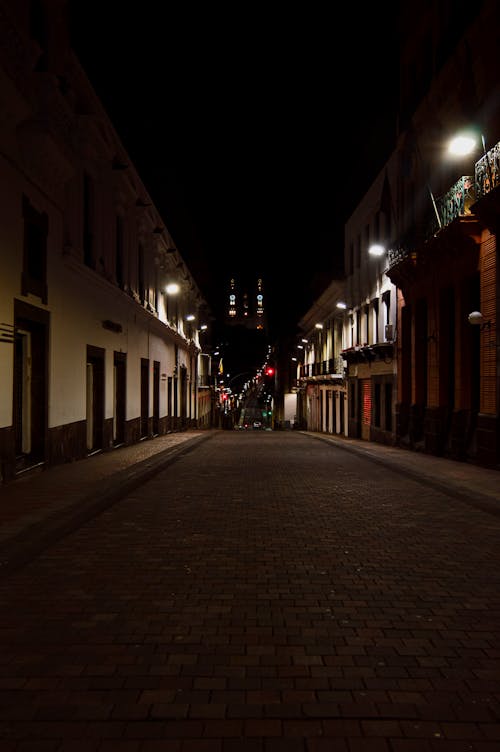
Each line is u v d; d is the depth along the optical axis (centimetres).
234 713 311
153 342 2520
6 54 952
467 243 1462
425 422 1817
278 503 903
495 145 1295
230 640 401
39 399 1199
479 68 1420
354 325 3000
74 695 327
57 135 1184
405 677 351
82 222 1461
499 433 1316
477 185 1348
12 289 1028
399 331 2164
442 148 1720
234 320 19738
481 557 606
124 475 1144
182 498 944
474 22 1420
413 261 1858
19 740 285
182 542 659
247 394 15725
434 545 653
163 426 2778
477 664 368
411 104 2072
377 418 2506
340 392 3419
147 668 360
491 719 307
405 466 1384
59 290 1294
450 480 1134
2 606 462
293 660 372
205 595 489
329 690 335
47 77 1120
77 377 1436
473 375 1531
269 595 490
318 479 1176
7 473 1018
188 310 3844
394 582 526
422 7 1908
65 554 609
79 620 435
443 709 316
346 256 3228
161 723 301
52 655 377
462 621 437
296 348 5928
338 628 422
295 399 6750
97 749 279
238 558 598
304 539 676
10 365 1023
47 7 1170
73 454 1409
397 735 293
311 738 290
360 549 635
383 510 852
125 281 1973
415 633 414
